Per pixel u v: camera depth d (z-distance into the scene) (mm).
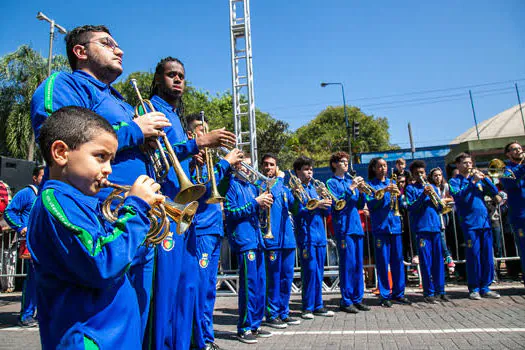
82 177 1617
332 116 50531
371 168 6371
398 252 6012
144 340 2361
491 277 6094
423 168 6168
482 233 6152
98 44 2455
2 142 18141
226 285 8406
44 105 2061
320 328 4730
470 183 6215
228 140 2812
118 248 1537
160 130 2363
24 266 8406
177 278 2510
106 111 2305
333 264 7715
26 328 5477
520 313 4949
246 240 4469
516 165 6207
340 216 5723
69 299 1549
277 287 5008
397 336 4191
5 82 17781
